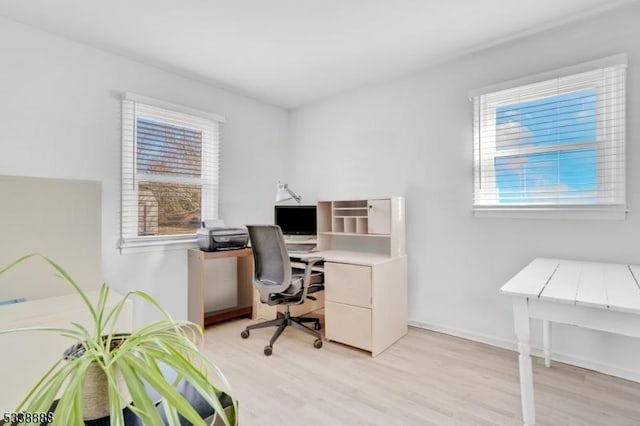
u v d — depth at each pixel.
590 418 1.67
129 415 0.80
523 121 2.47
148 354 0.65
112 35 2.36
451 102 2.78
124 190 2.65
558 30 2.29
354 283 2.51
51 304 1.93
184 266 3.03
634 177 2.05
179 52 2.61
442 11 2.09
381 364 2.28
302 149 3.89
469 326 2.69
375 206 2.84
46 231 2.14
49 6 2.02
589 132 2.22
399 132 3.09
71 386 0.57
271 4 2.02
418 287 2.96
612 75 2.12
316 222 3.32
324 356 2.42
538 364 2.26
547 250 2.34
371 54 2.66
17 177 2.04
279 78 3.12
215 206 3.28
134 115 2.71
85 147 2.46
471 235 2.68
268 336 2.82
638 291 1.37
